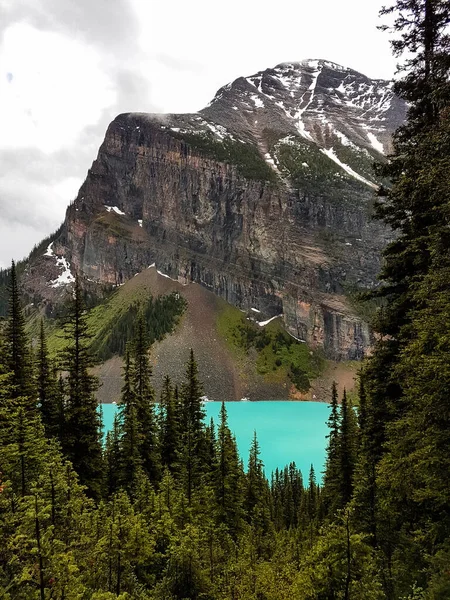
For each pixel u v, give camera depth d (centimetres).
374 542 1580
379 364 1845
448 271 1196
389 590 1364
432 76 1507
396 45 1642
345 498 3462
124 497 2012
